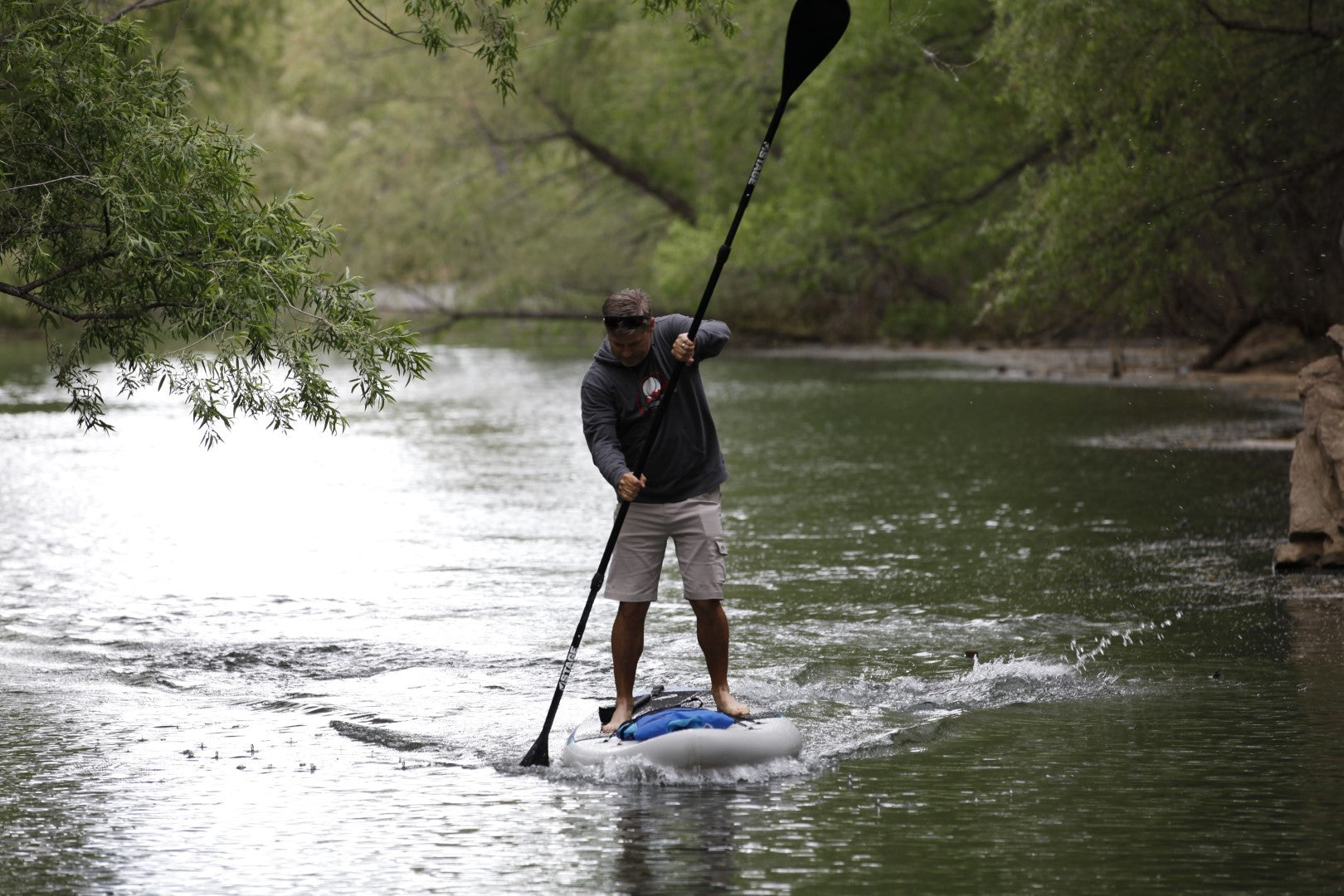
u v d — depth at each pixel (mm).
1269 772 17703
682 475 19422
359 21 121750
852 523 38375
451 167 131625
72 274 25812
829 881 14578
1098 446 55844
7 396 86375
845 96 88688
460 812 16719
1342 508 30547
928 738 19422
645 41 118438
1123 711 20609
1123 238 56500
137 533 37812
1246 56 52500
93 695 22188
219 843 15773
